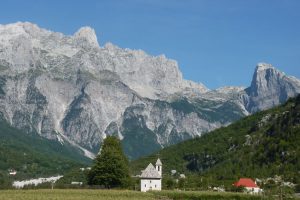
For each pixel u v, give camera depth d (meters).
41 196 139.88
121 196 154.38
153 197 160.38
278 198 176.38
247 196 174.50
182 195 172.00
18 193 149.88
